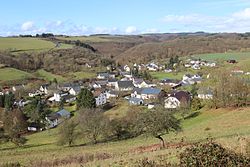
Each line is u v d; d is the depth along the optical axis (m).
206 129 48.78
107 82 149.88
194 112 75.75
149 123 36.78
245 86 72.06
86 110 63.00
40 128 85.00
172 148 25.80
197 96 96.56
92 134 58.81
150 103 98.75
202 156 10.88
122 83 140.88
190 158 10.98
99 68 181.25
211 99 76.06
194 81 130.12
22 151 52.56
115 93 125.25
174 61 186.62
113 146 46.25
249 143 13.25
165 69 181.50
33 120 88.50
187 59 193.00
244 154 12.05
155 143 38.84
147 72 168.88
